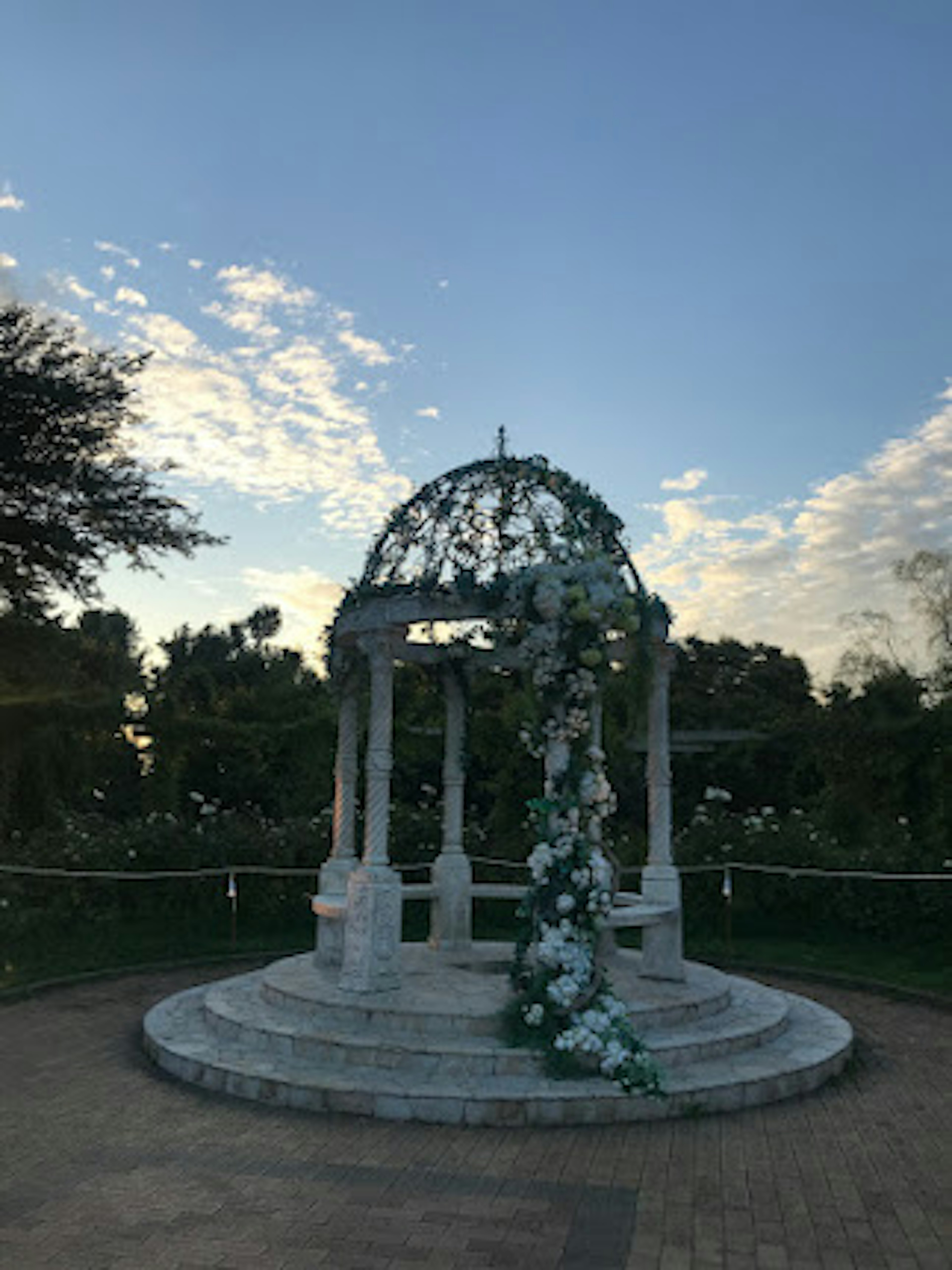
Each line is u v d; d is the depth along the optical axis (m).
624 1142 6.00
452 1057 6.86
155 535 18.41
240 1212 4.89
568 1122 6.32
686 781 21.94
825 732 19.27
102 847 14.25
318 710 22.98
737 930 14.54
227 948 13.40
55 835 14.98
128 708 19.98
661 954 9.00
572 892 7.46
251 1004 8.43
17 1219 4.79
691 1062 7.22
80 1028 9.16
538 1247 4.53
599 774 7.95
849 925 13.84
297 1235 4.62
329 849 15.55
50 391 16.58
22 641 17.56
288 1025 7.66
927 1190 5.30
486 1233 4.68
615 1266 4.36
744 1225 4.82
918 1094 7.20
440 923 10.52
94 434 17.39
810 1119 6.52
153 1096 6.89
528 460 8.59
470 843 15.73
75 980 11.37
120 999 10.60
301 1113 6.48
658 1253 4.50
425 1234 4.65
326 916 9.48
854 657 19.28
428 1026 7.43
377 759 8.47
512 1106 6.30
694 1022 8.00
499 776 17.48
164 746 20.19
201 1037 7.93
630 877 15.41
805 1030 8.33
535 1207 4.99
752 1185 5.33
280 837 15.34
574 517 8.46
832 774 19.02
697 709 27.56
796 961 12.82
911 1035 9.22
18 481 17.20
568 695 7.88
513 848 15.50
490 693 17.61
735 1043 7.52
